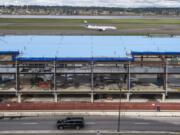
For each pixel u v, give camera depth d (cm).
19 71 9069
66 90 9025
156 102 8906
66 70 9025
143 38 11081
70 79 9550
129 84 9038
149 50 9288
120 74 9200
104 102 8838
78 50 9481
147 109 8344
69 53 9212
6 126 7412
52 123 7594
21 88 9150
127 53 9238
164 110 8312
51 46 9875
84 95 9300
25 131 7138
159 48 9544
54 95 9069
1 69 8988
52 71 9075
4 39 10688
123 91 9019
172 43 10269
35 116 8019
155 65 9131
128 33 17538
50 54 9112
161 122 7662
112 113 8138
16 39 10731
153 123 7594
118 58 8894
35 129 7250
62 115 8069
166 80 9056
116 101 9000
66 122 7238
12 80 9569
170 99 9200
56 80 9350
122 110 8275
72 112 8169
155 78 9631
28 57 8862
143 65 9175
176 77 9538
